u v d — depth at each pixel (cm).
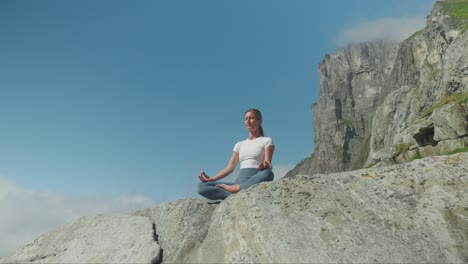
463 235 456
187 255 543
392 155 3966
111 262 529
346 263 432
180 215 618
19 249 624
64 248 579
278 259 444
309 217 498
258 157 656
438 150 3095
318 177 577
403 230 473
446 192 518
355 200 525
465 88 4631
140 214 674
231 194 603
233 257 475
